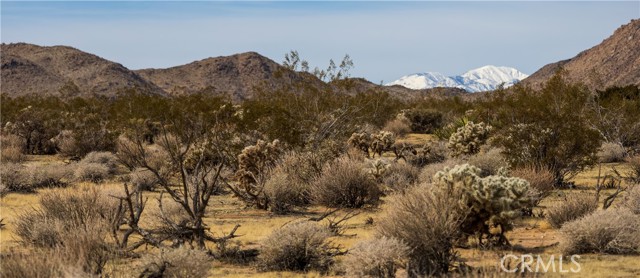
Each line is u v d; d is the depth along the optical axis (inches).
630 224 410.0
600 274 340.8
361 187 691.4
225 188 843.4
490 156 845.2
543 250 414.6
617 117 1221.1
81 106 2036.2
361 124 1480.1
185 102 875.4
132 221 411.5
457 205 385.1
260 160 751.7
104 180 963.3
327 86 1391.5
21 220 482.9
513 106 954.7
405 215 358.0
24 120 1588.3
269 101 1363.2
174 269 323.6
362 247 347.3
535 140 825.5
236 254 424.8
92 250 330.0
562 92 1173.7
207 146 842.8
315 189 706.2
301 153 924.6
